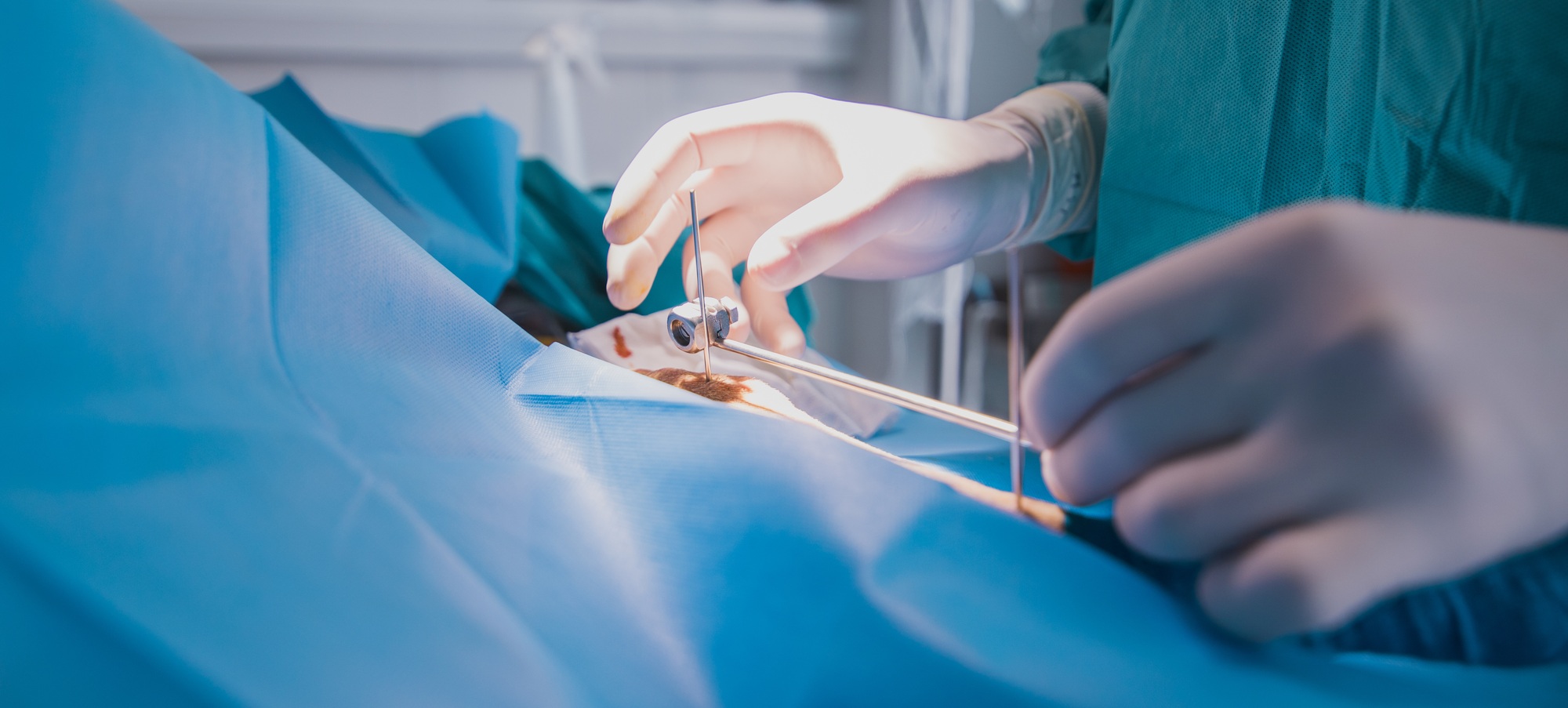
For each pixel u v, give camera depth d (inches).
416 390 16.5
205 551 12.2
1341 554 12.1
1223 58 26.5
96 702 10.5
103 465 12.9
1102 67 35.9
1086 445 14.6
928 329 99.0
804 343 30.3
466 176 37.5
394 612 12.0
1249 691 12.8
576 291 38.1
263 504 13.1
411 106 80.8
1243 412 13.2
